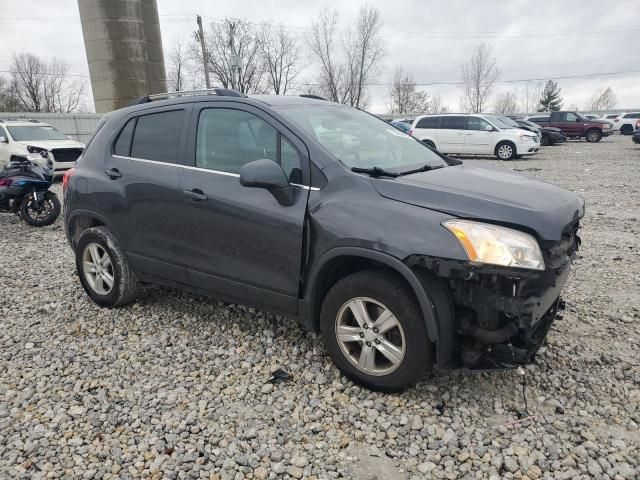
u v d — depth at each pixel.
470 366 2.90
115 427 2.91
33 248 7.07
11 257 6.54
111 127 4.47
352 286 3.05
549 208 2.87
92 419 2.97
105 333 4.12
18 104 59.94
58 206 8.83
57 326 4.27
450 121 20.05
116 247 4.36
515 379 3.27
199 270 3.81
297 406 3.07
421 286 2.76
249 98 3.69
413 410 2.98
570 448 2.65
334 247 3.03
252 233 3.40
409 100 63.22
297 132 3.35
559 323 4.09
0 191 8.39
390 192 3.00
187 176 3.78
